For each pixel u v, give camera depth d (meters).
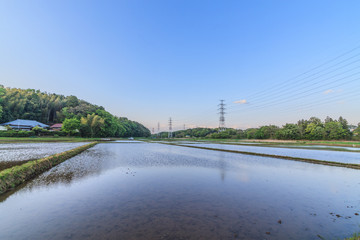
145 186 10.65
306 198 8.87
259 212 7.18
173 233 5.47
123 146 45.66
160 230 5.64
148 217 6.59
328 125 75.25
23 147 32.12
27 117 94.81
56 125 96.19
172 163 19.22
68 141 55.31
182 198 8.68
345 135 71.69
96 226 5.88
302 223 6.30
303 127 88.31
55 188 10.06
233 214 6.96
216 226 5.96
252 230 5.73
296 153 29.91
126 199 8.47
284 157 23.59
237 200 8.51
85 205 7.70
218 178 12.80
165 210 7.24
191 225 6.00
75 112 100.81
